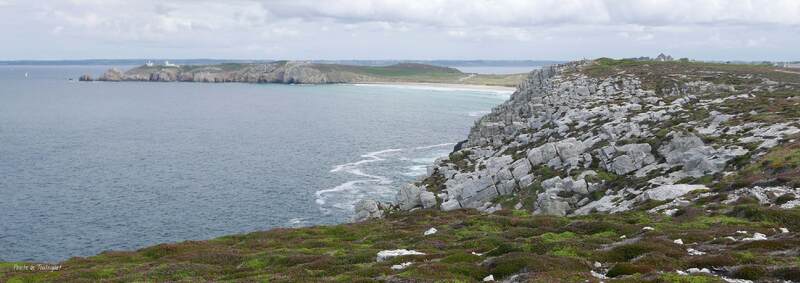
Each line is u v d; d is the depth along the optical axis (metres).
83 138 177.62
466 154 97.88
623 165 64.81
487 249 34.56
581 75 153.88
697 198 46.91
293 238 49.12
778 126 62.50
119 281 34.62
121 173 122.75
